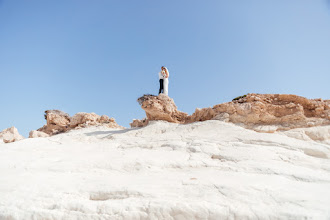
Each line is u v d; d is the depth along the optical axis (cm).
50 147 1275
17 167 862
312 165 860
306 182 675
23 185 657
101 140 1538
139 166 823
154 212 504
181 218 496
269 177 689
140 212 506
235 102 1705
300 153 976
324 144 1142
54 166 852
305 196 550
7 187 645
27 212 522
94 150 1190
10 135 1958
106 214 511
